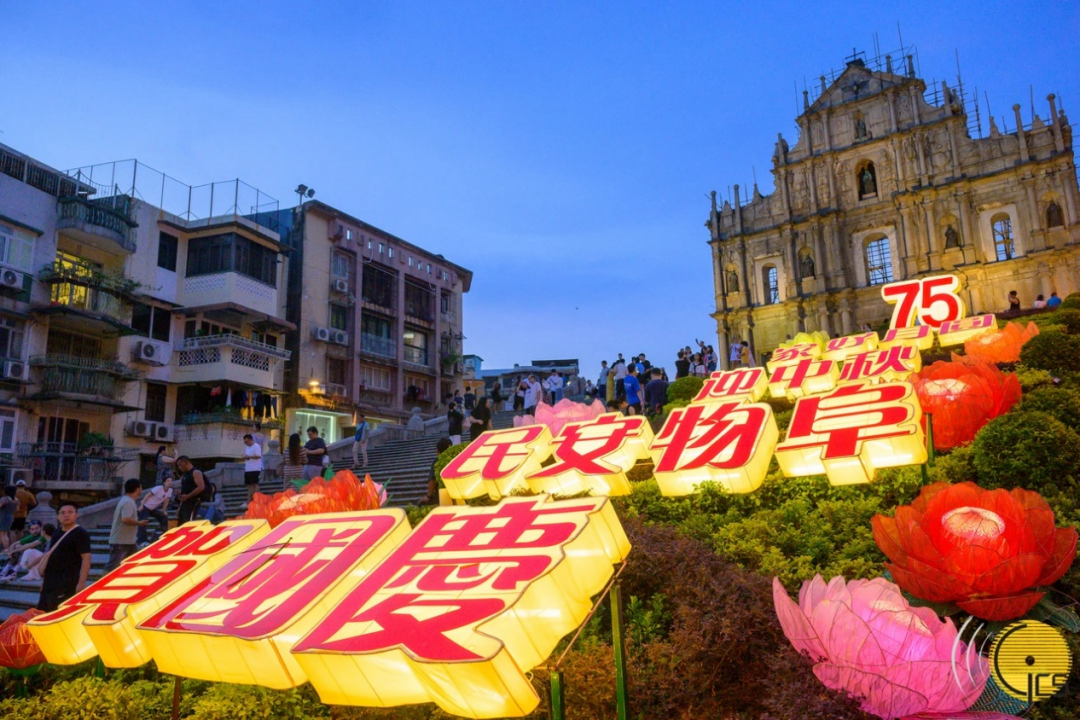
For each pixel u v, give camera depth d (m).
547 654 3.13
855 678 3.21
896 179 38.22
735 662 4.38
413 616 3.15
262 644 3.46
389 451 21.16
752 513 7.32
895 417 7.01
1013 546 3.66
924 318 20.81
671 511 7.70
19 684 5.41
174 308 29.05
